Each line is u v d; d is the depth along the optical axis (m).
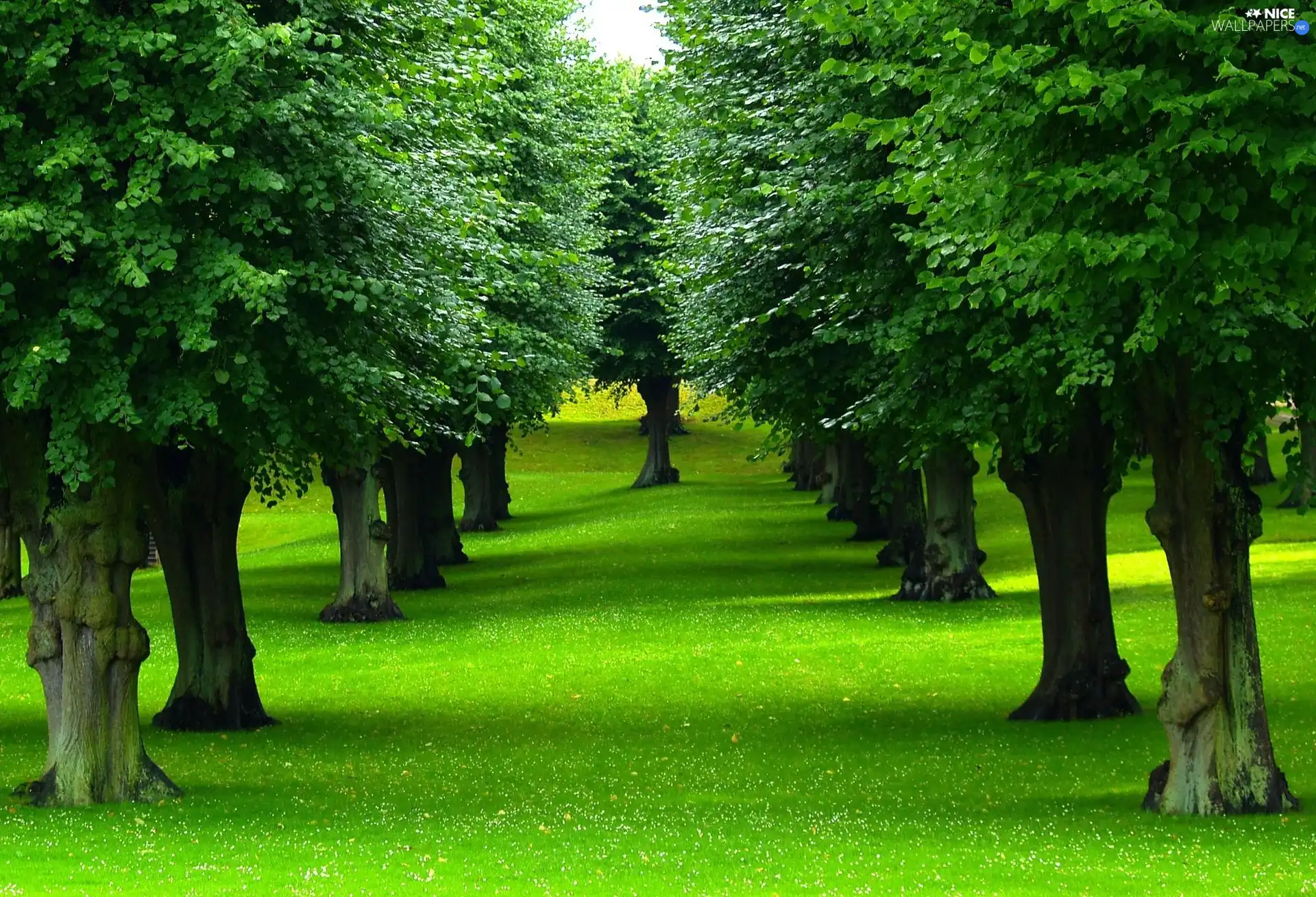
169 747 23.23
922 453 20.52
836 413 26.06
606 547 57.31
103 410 15.23
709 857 13.84
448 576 51.16
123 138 15.49
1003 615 35.09
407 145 21.17
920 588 39.00
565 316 44.50
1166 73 12.06
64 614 17.59
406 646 34.94
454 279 21.52
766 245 24.33
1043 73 13.31
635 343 69.38
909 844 14.37
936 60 15.88
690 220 27.69
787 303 22.70
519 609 41.03
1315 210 11.54
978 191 13.84
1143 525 52.78
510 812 17.11
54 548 17.66
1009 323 17.44
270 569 54.50
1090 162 12.68
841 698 26.80
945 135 16.20
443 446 49.59
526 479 89.06
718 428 107.81
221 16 15.61
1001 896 11.65
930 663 29.81
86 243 15.03
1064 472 23.80
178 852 14.37
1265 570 39.34
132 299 15.84
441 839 15.09
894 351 19.64
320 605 43.34
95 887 12.55
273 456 22.36
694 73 26.20
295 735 24.48
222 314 16.58
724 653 31.88
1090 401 19.31
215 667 25.45
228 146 16.16
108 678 17.80
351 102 17.16
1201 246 12.03
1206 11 12.23
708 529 61.00
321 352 16.77
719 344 28.62
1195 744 15.79
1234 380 14.66
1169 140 11.65
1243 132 11.52
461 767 21.00
